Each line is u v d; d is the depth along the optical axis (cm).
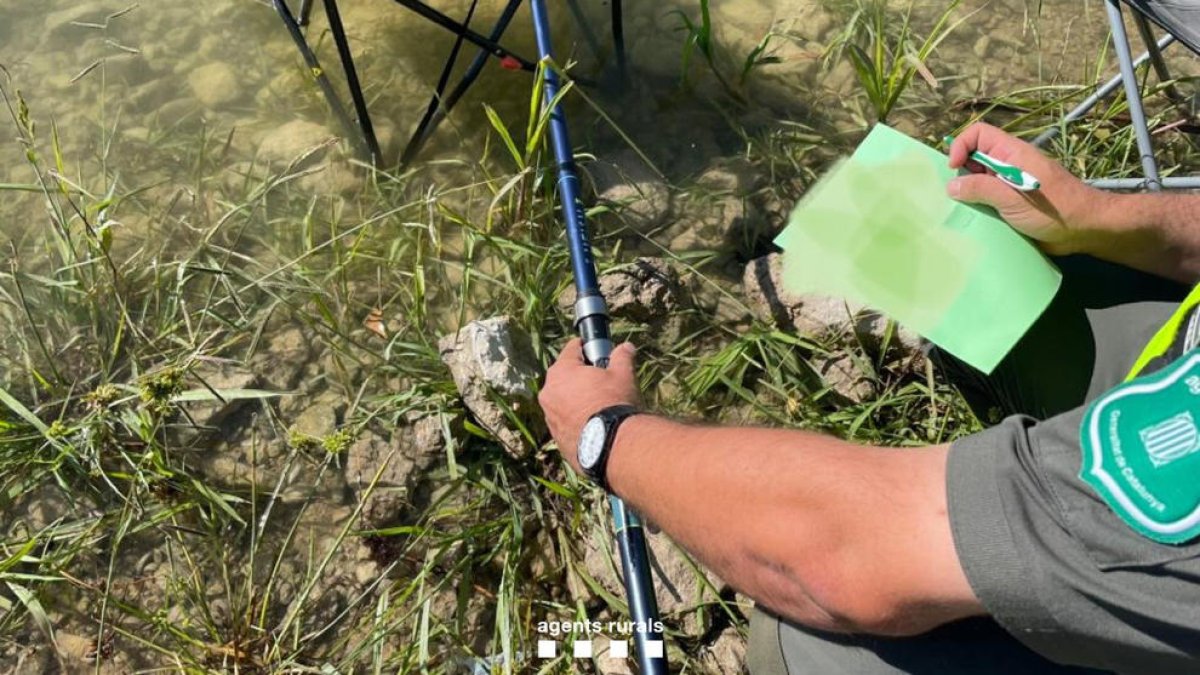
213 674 177
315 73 221
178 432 198
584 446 135
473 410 194
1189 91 250
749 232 227
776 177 234
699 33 235
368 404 203
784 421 202
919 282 172
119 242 223
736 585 120
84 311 210
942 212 175
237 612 180
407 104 248
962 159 174
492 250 218
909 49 245
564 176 185
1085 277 170
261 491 195
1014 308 164
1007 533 97
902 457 108
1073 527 95
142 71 254
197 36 260
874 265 175
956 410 198
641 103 248
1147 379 97
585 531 190
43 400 203
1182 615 90
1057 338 166
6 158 237
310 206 224
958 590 100
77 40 259
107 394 189
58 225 213
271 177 232
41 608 178
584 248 177
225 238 223
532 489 195
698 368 207
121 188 231
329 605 187
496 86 249
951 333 167
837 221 181
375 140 227
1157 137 240
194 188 230
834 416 200
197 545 191
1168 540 90
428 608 178
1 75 251
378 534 186
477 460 198
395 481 196
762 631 143
